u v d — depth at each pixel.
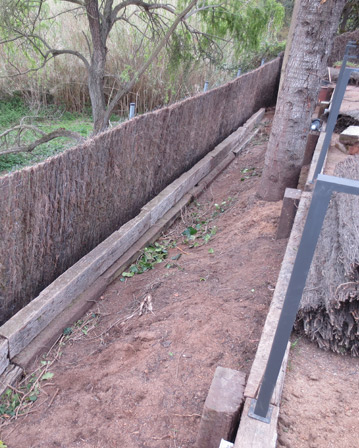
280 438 2.16
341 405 2.37
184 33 10.69
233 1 10.47
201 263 4.57
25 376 3.39
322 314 2.73
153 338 3.43
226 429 2.08
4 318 3.74
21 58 14.28
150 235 5.34
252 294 3.59
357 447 2.14
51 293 3.83
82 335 3.82
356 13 18.44
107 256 4.54
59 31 14.62
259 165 7.41
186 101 6.28
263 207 5.28
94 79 10.03
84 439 2.75
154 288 4.25
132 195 5.45
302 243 1.60
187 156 6.96
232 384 2.21
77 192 4.25
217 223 5.68
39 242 3.90
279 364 1.86
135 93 13.94
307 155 6.21
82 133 12.92
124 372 3.18
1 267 3.54
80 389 3.17
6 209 3.41
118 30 14.42
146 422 2.73
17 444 2.82
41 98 15.46
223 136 8.80
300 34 4.73
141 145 5.31
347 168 4.19
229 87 8.34
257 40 11.36
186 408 2.71
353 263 2.48
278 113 5.14
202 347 3.14
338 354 2.74
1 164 9.87
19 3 9.09
